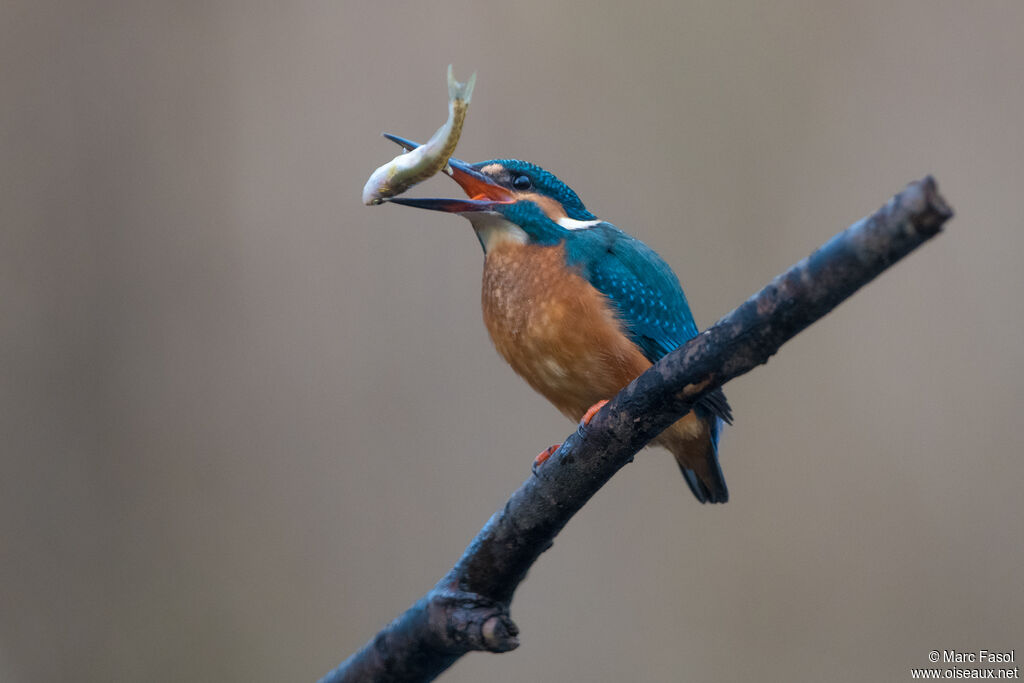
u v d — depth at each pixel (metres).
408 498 10.63
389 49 11.52
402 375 10.80
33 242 11.02
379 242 11.01
